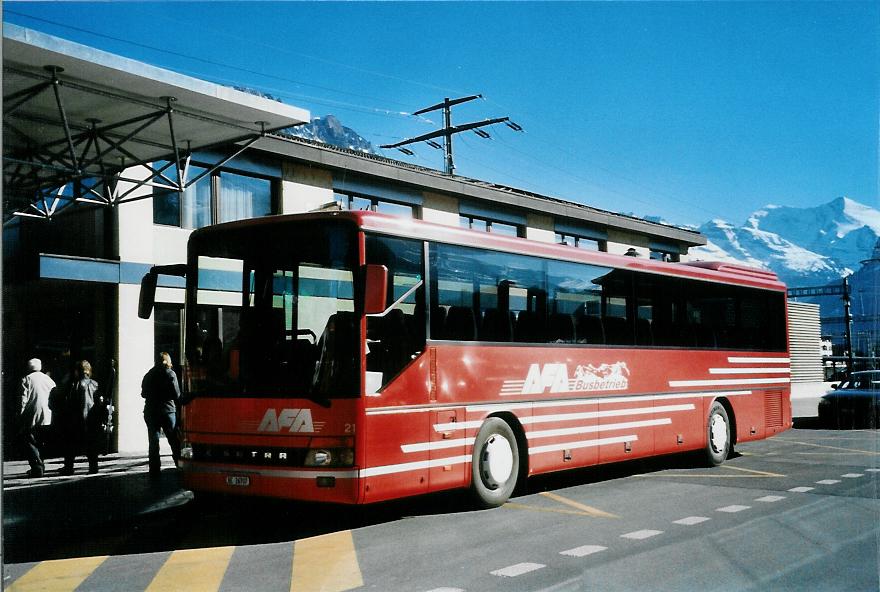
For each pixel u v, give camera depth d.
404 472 8.56
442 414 9.12
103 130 11.41
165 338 16.62
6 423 15.69
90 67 9.28
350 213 8.55
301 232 8.68
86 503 9.79
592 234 30.97
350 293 8.34
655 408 12.73
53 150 12.41
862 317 43.53
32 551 7.78
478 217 25.69
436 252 9.37
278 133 19.08
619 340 12.14
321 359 8.26
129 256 16.03
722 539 7.89
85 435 12.91
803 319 48.16
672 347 13.27
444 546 7.68
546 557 7.15
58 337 16.58
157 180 16.66
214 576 6.66
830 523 8.70
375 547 7.68
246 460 8.40
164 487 11.09
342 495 8.00
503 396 9.98
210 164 17.72
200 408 8.74
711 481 12.16
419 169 23.23
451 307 9.45
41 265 14.54
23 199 13.05
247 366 8.57
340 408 8.12
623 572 6.58
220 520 9.33
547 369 10.71
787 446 17.66
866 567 6.76
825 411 22.97
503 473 9.87
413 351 8.86
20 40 8.49
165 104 10.67
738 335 15.08
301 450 8.14
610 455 11.70
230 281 8.91
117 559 7.39
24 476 12.45
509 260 10.38
